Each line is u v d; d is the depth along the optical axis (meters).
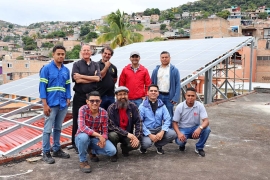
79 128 4.10
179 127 4.98
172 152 5.00
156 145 4.88
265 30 40.78
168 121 4.78
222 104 11.31
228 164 4.43
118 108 4.45
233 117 8.52
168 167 4.27
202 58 10.86
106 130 4.28
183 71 9.71
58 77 4.33
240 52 28.03
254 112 9.45
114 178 3.86
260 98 13.45
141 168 4.21
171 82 5.43
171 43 15.40
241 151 5.14
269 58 29.83
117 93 4.41
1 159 4.34
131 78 5.50
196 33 38.56
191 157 4.74
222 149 5.25
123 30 28.48
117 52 15.41
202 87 20.95
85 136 4.04
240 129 6.97
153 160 4.57
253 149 5.27
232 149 5.26
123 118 4.50
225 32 37.31
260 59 30.31
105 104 5.23
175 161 4.53
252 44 15.48
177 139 4.95
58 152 4.68
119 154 4.88
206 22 37.53
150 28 110.94
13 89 11.31
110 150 4.23
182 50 12.95
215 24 36.81
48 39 106.12
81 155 4.08
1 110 13.29
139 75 5.50
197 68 9.77
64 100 4.48
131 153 4.93
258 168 4.27
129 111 4.54
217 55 10.96
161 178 3.86
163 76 5.49
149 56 12.43
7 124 10.18
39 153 4.77
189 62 10.70
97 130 4.28
